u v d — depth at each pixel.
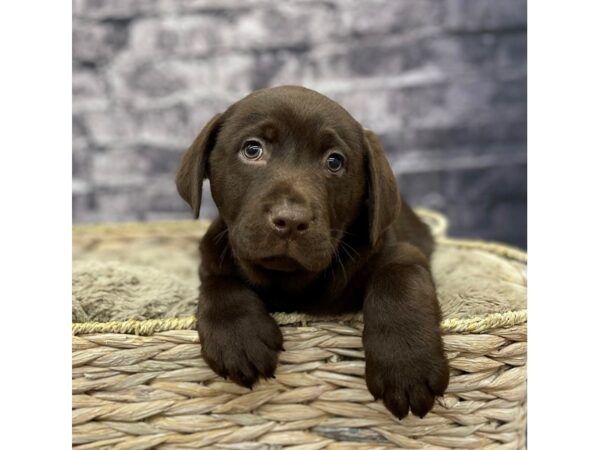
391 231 0.41
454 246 0.63
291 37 0.76
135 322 0.37
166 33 0.76
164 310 0.47
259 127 0.36
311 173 0.35
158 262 0.68
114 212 0.79
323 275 0.38
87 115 0.77
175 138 0.78
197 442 0.37
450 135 0.77
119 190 0.79
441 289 0.47
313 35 0.76
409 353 0.34
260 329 0.36
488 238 0.78
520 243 0.78
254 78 0.77
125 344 0.37
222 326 0.36
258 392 0.37
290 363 0.37
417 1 0.76
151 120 0.78
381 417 0.37
